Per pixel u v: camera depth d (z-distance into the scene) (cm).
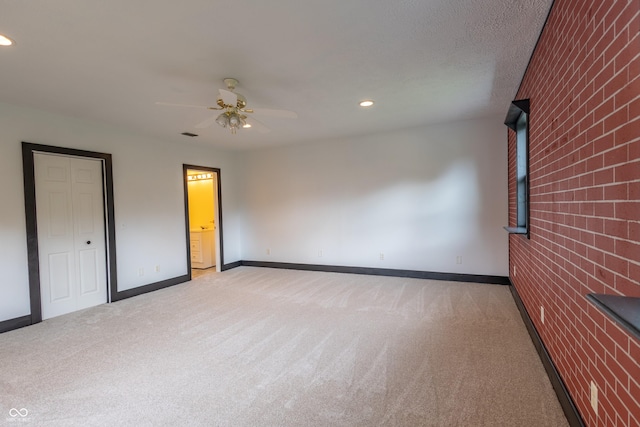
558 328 201
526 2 188
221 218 607
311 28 206
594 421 146
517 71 280
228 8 183
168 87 296
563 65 182
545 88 221
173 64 251
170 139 504
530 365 233
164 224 494
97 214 411
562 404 186
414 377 221
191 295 441
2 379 228
